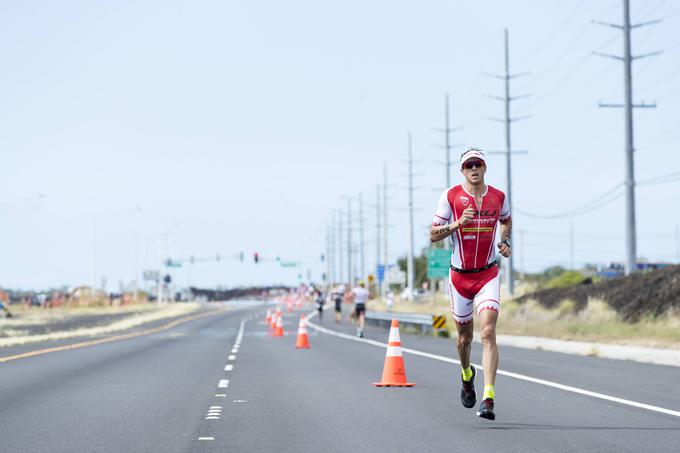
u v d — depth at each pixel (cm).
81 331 7125
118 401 2212
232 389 2494
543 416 1859
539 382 2595
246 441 1588
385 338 6038
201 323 9488
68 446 1548
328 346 4922
